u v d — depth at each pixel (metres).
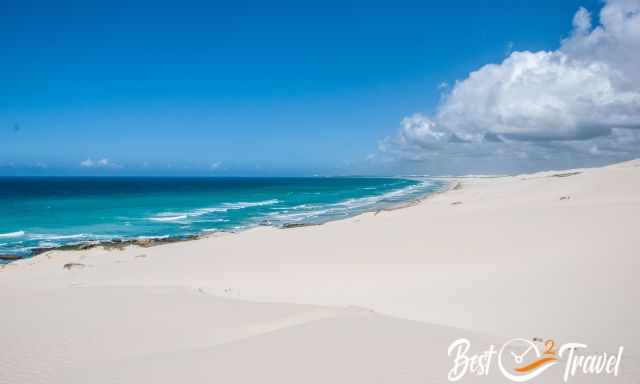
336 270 16.72
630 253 13.08
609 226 18.22
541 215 23.58
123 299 12.33
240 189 123.25
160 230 37.34
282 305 11.29
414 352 7.34
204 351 7.66
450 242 19.28
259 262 19.16
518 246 17.08
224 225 40.31
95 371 6.90
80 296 12.93
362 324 8.91
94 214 49.41
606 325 8.71
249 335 8.57
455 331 8.60
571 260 13.59
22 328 9.38
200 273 18.03
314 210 54.06
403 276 14.98
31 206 59.06
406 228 24.08
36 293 13.84
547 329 8.92
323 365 6.83
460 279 13.66
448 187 106.00
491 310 10.45
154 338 8.60
